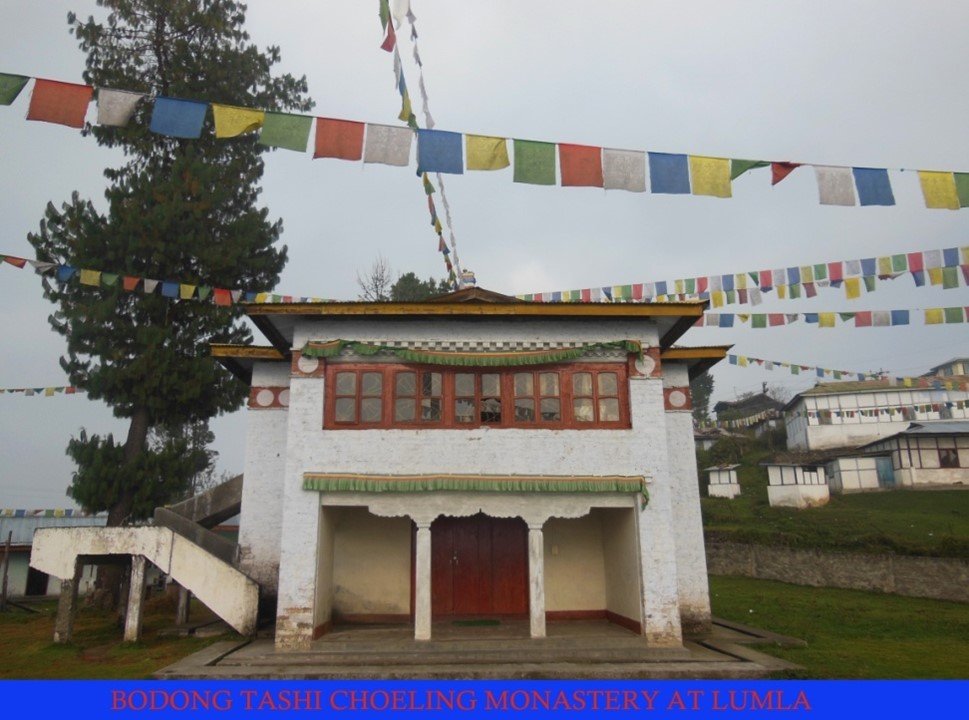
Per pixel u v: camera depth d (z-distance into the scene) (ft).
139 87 83.46
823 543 97.30
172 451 76.79
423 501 49.01
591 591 57.67
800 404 177.78
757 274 53.36
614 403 51.65
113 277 57.62
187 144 84.23
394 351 51.13
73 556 54.39
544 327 52.65
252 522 59.57
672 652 45.34
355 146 31.73
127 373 73.61
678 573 55.52
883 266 49.85
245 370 65.98
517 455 50.14
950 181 34.63
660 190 33.42
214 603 52.95
